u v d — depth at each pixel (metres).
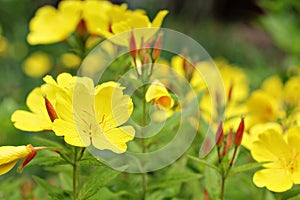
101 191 0.70
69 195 0.67
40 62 1.44
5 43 1.53
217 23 2.83
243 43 2.33
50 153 0.70
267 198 0.74
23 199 0.74
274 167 0.66
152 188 0.71
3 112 1.02
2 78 1.48
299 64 1.18
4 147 0.61
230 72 0.97
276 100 0.83
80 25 0.77
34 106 0.65
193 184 0.74
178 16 2.58
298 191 0.67
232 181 0.76
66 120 0.61
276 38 1.21
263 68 1.48
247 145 0.69
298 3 1.22
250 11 3.06
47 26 0.79
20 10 1.76
